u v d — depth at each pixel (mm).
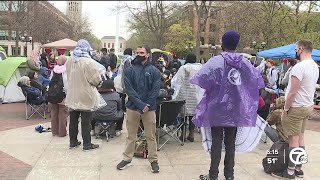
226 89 4270
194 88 6395
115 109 6703
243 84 4359
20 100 11352
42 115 8945
